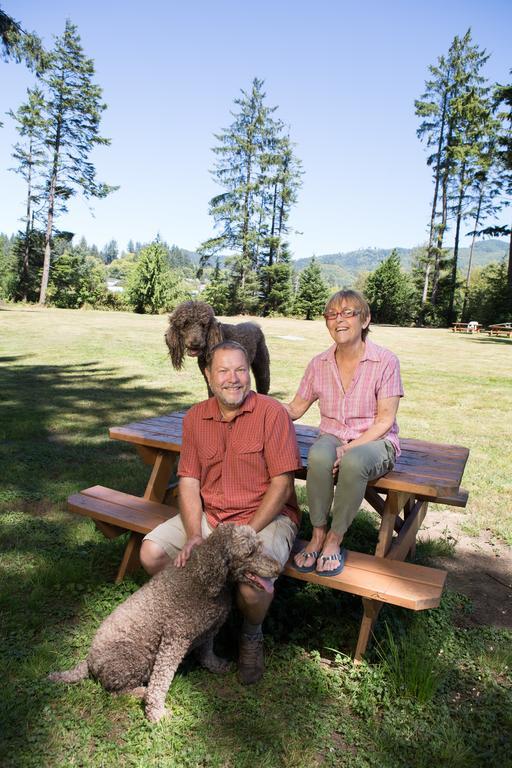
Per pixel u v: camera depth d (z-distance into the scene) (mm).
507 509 4875
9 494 4715
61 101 38719
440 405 9305
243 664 2600
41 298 41062
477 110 42094
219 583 2338
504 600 3463
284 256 49125
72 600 3217
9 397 8797
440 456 3461
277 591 3381
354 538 4168
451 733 2297
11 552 3730
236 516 2812
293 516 2945
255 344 4926
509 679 2693
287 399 9266
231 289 47031
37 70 22734
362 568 2729
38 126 38875
